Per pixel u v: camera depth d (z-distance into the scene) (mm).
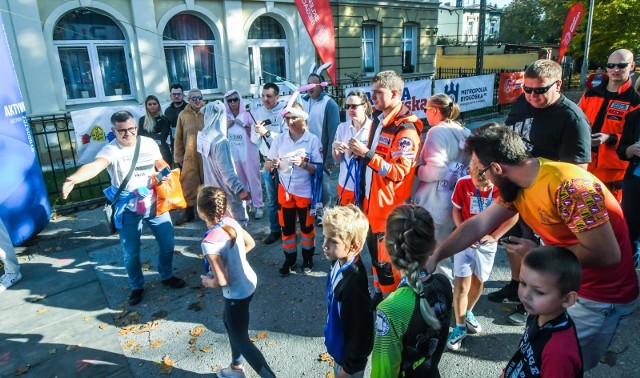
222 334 3461
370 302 2047
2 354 3301
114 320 3701
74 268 4656
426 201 3178
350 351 2031
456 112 3174
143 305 3908
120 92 10023
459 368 2920
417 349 1721
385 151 3096
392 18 15023
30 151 5309
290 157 3908
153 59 10109
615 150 4215
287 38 12594
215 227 2682
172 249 4121
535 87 2922
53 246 5207
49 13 8602
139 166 3740
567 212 1736
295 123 4047
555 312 1619
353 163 3484
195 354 3227
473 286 3092
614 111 4223
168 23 10500
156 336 3461
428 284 1759
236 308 2699
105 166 3564
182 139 5781
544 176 1784
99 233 5578
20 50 8281
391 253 1766
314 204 4137
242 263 2719
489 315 3484
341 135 3938
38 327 3631
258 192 5781
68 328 3607
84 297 4082
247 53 11625
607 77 4363
